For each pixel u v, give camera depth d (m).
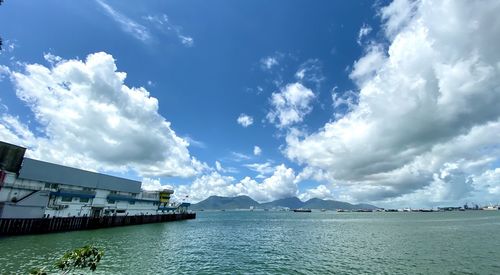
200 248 46.91
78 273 27.55
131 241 51.50
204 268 31.88
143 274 28.19
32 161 57.25
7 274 26.22
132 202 88.75
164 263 33.66
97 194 73.56
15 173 53.94
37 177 57.97
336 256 39.34
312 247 48.44
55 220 58.88
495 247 43.50
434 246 46.28
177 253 41.00
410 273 29.05
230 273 29.84
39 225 55.41
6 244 42.94
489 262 33.06
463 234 63.59
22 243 44.16
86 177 70.75
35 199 55.44
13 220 51.12
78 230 64.38
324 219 166.75
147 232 69.00
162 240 55.12
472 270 29.69
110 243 47.97
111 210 78.44
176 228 85.44
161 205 109.94
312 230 84.56
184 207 142.62
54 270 27.61
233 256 39.84
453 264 32.56
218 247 48.56
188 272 29.88
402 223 111.25
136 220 88.31
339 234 70.56
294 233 75.25
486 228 77.81
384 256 38.47
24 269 27.92
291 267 32.72
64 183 64.31
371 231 77.38
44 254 35.47
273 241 57.66
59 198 61.97
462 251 40.78
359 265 33.25
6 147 53.16
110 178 79.38
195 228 88.94
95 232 63.12
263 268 32.22
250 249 46.41
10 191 52.25
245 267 32.72
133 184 90.06
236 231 81.88
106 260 34.16
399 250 43.12
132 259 35.19
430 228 82.62
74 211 65.62
